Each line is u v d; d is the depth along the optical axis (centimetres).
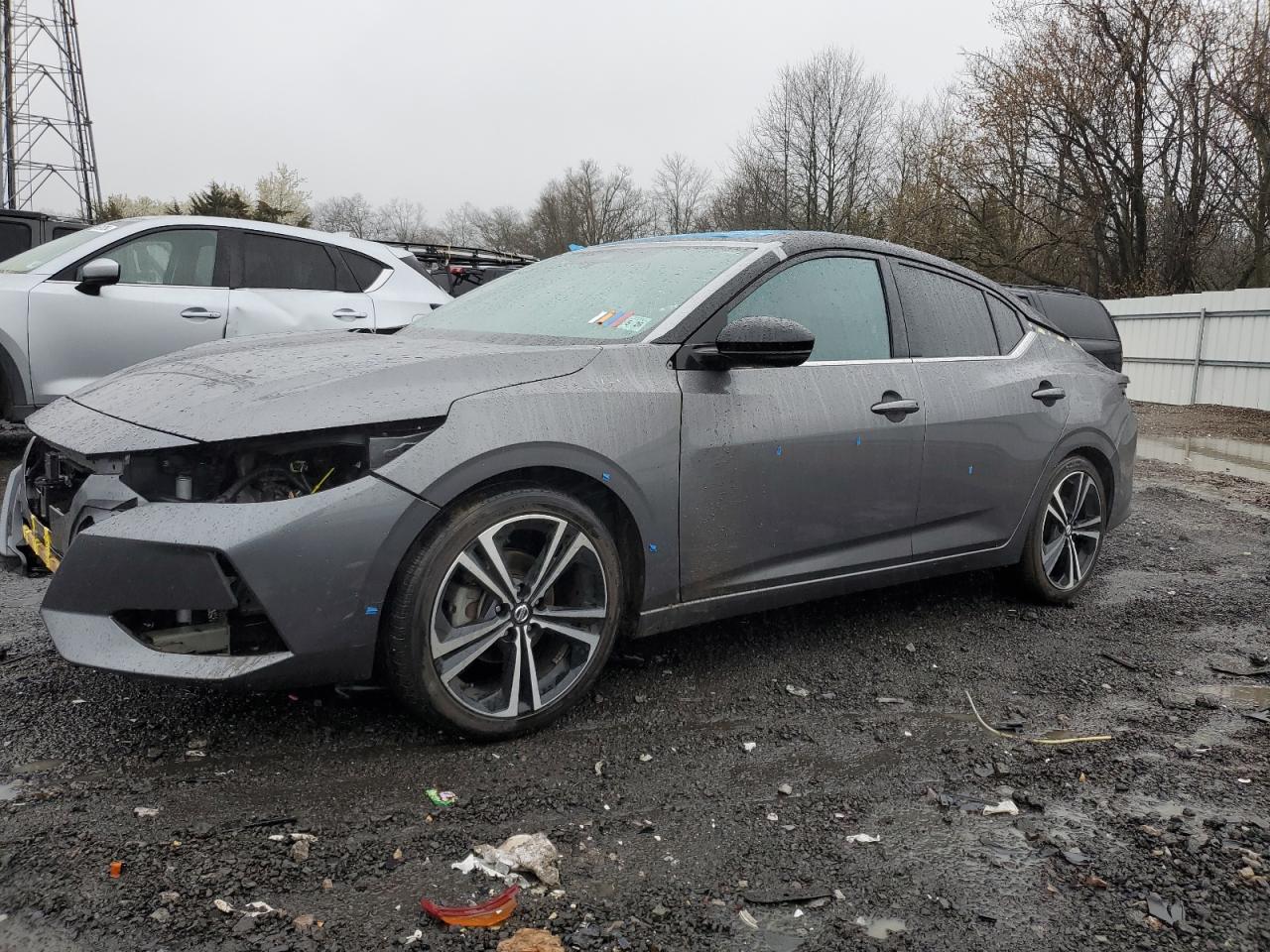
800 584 364
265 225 754
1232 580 545
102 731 291
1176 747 315
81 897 207
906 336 402
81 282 673
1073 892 228
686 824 253
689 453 322
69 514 277
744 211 5000
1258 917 219
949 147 2711
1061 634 433
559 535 296
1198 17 2369
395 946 197
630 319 342
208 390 281
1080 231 2620
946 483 404
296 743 288
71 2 3669
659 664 372
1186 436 1345
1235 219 2450
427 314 418
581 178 7344
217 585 250
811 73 4566
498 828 246
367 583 263
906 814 263
